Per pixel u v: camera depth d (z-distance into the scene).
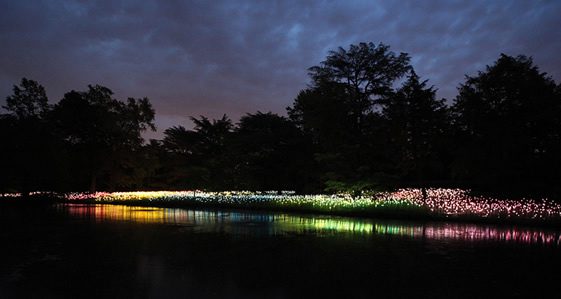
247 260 10.52
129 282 8.35
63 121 45.22
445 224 18.53
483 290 7.72
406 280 8.44
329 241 13.59
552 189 26.33
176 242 13.52
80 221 20.62
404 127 27.08
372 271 9.25
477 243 13.05
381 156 28.28
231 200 30.23
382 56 28.77
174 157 51.25
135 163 47.00
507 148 25.95
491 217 18.81
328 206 24.53
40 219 21.75
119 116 46.22
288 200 27.45
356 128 28.44
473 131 28.66
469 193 27.84
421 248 12.12
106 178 48.91
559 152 25.81
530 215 18.25
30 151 38.59
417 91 26.69
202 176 41.34
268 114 41.06
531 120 25.78
